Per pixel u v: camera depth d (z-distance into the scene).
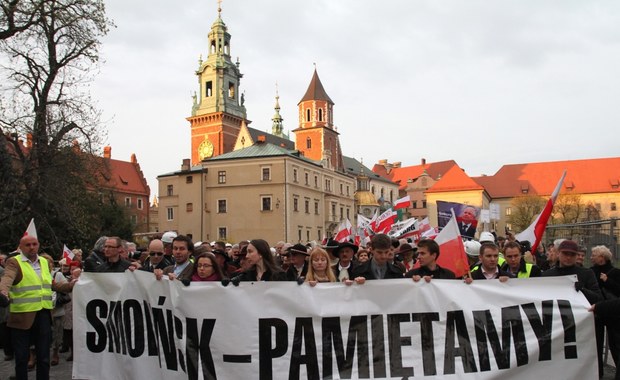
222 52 107.19
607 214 114.94
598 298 7.19
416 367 6.54
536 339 6.65
